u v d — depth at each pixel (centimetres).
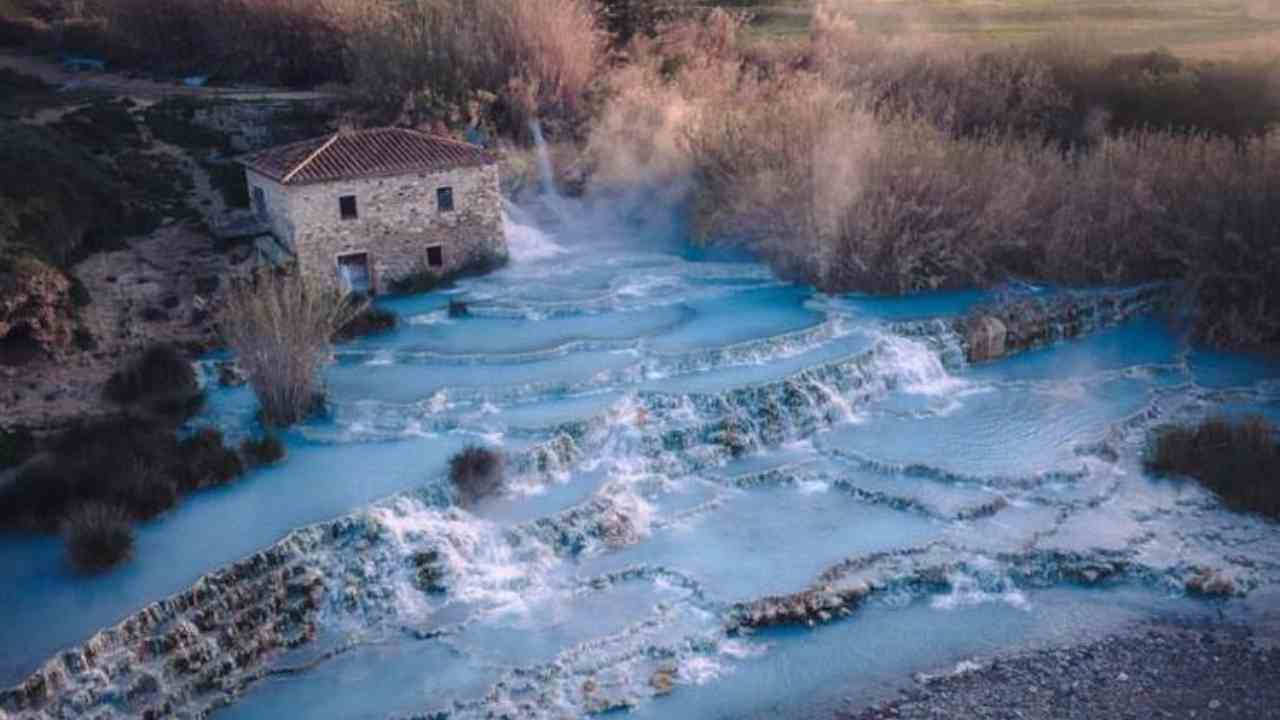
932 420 3978
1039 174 5441
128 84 7138
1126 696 2617
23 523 3145
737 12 8562
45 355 4166
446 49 6856
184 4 7562
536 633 2883
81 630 2661
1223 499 3450
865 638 2869
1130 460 3706
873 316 4634
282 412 3750
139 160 5725
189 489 3328
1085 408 4062
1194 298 4734
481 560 3150
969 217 5025
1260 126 6366
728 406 3838
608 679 2711
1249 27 7894
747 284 5131
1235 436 3700
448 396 3869
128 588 2828
